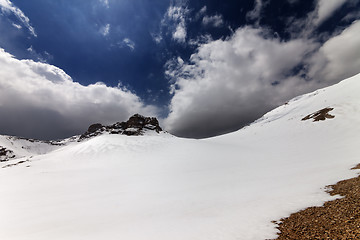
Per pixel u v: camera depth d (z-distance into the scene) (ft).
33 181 97.35
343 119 167.32
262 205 38.24
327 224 24.85
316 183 45.93
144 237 30.55
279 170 74.23
